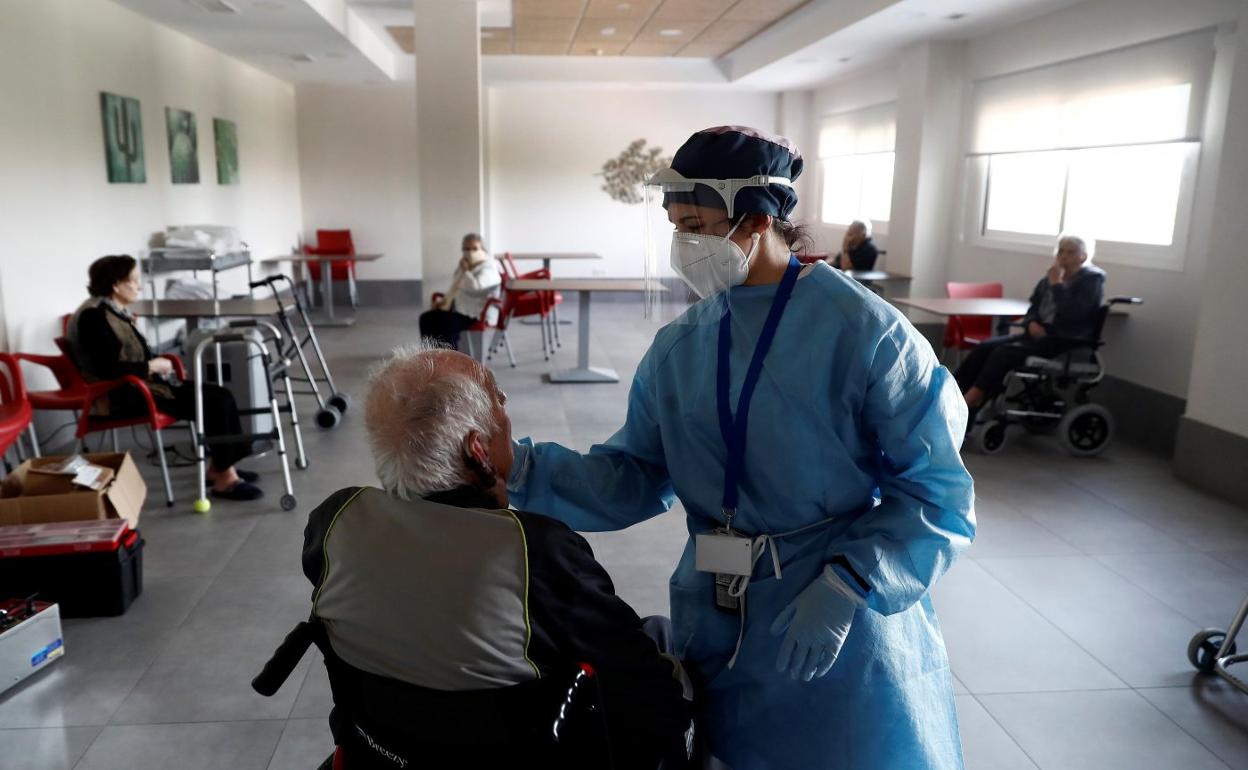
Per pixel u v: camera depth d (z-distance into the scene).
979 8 6.12
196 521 3.72
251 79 9.16
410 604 1.06
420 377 1.14
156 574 3.19
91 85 5.61
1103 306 4.91
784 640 1.18
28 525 2.87
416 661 1.06
